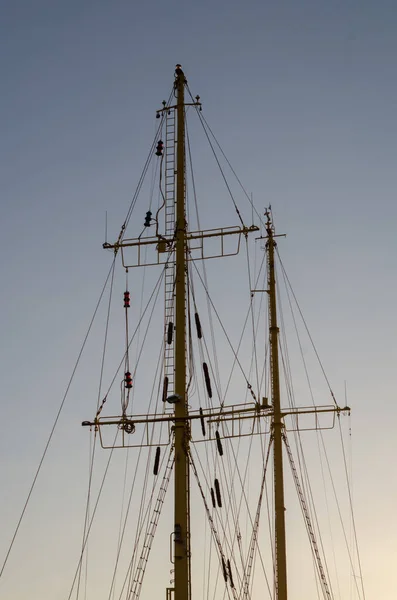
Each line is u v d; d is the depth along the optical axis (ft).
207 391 134.21
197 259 140.36
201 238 140.97
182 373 134.62
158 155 144.77
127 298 142.41
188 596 126.93
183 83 147.43
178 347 135.54
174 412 134.10
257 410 132.36
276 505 180.45
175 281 138.62
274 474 182.09
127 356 139.13
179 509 129.90
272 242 196.95
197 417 133.18
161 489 132.46
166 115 146.51
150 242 141.90
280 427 184.44
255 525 181.16
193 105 146.51
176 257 139.74
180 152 144.05
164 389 134.10
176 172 143.33
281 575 176.45
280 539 178.60
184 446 132.57
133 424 135.44
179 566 127.85
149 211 142.41
